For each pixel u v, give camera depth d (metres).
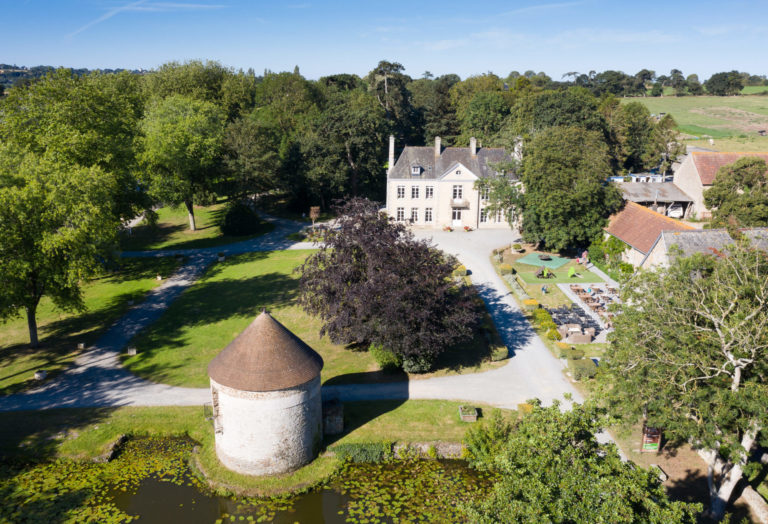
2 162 39.69
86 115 53.06
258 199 93.19
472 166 73.44
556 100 84.12
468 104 114.12
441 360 38.72
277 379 25.73
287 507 25.56
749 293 22.73
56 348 40.78
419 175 73.00
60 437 29.98
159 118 67.62
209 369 27.16
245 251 66.31
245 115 103.88
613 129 92.69
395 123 110.75
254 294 51.72
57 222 37.09
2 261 34.19
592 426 19.88
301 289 38.62
